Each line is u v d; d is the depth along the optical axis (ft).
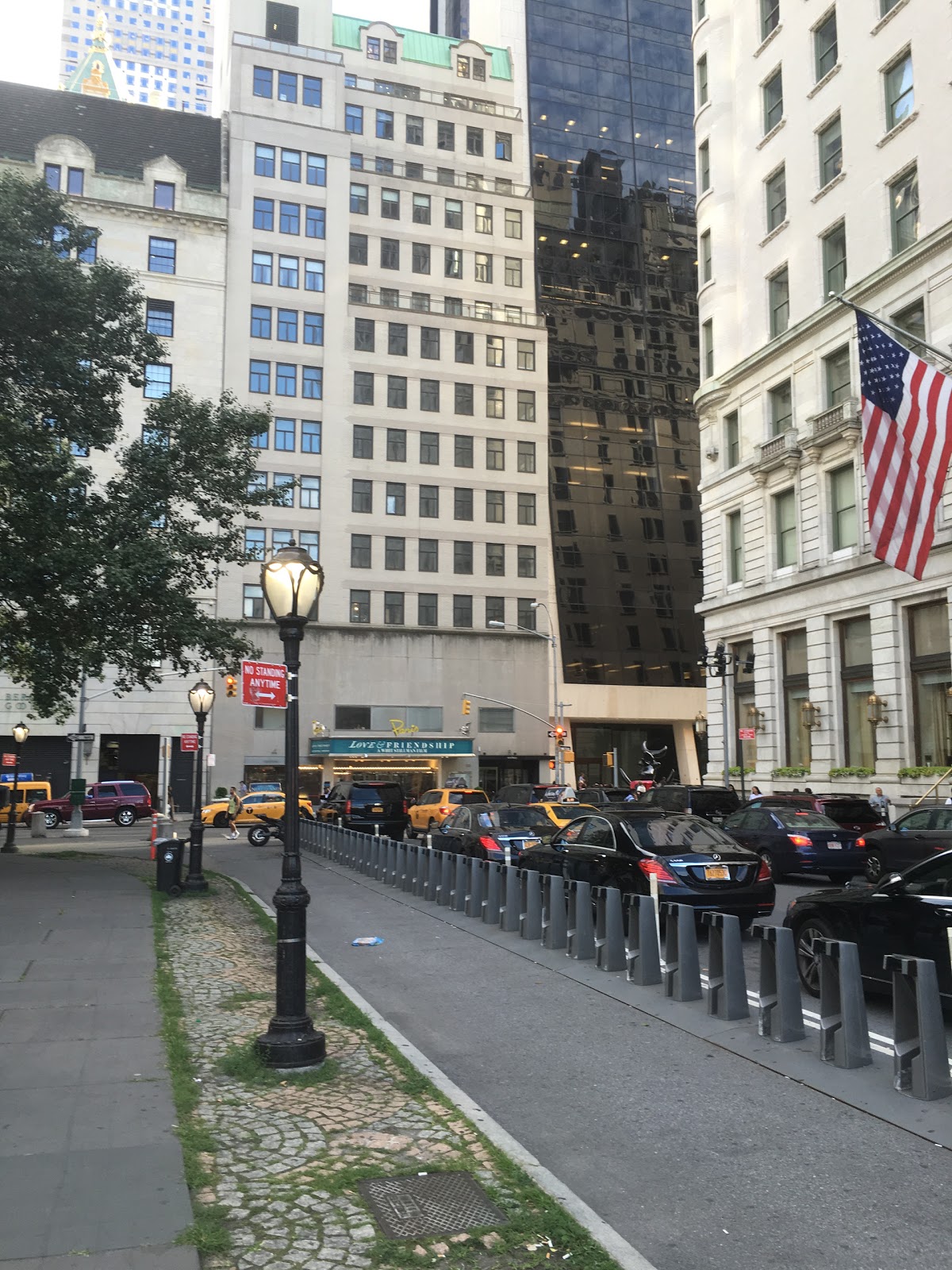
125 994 29.35
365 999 31.55
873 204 102.17
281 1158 17.78
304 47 199.72
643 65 245.45
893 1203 16.37
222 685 178.70
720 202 130.93
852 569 101.71
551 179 229.66
